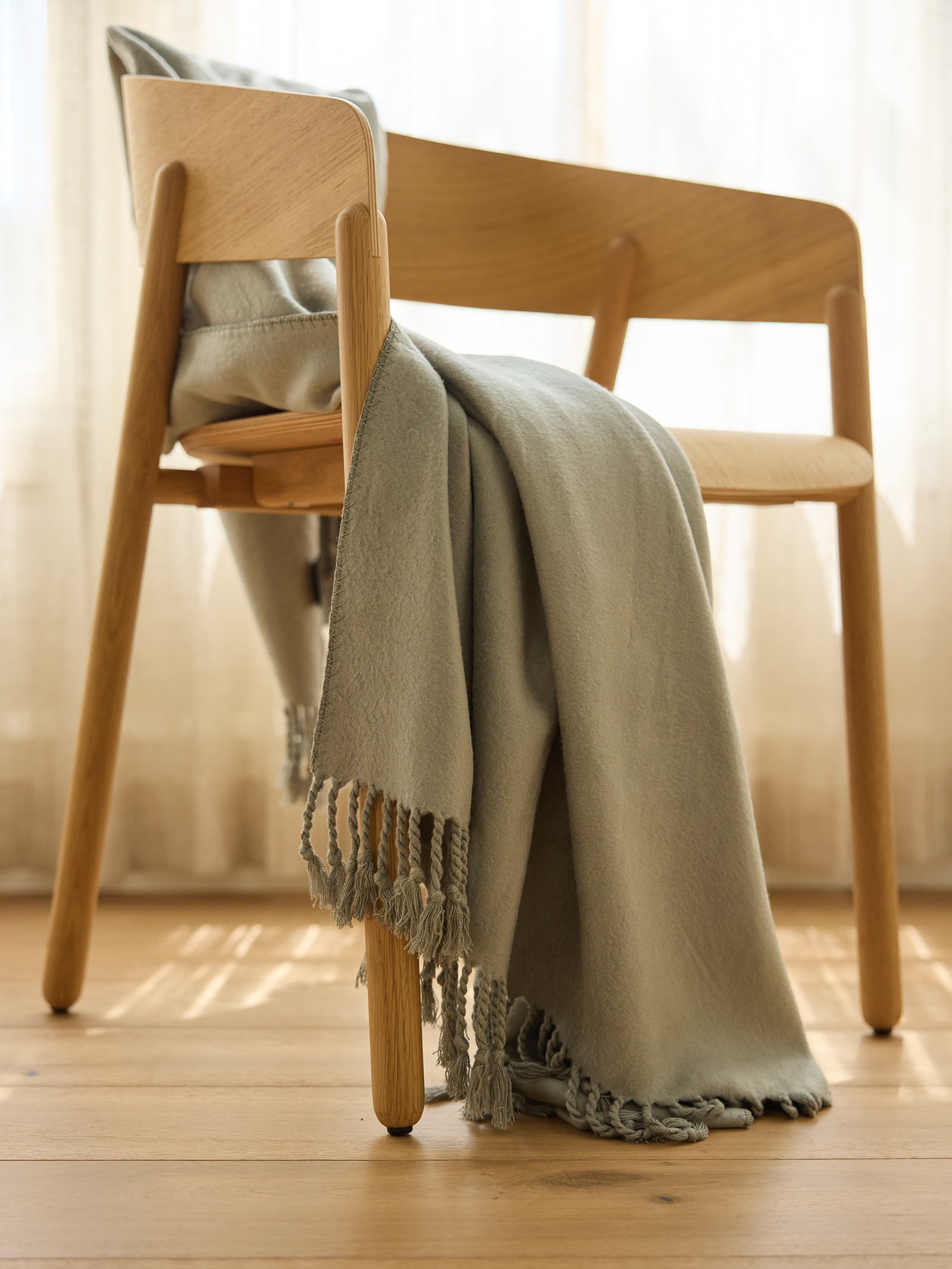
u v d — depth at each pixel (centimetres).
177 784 150
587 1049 75
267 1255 58
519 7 155
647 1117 72
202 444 96
